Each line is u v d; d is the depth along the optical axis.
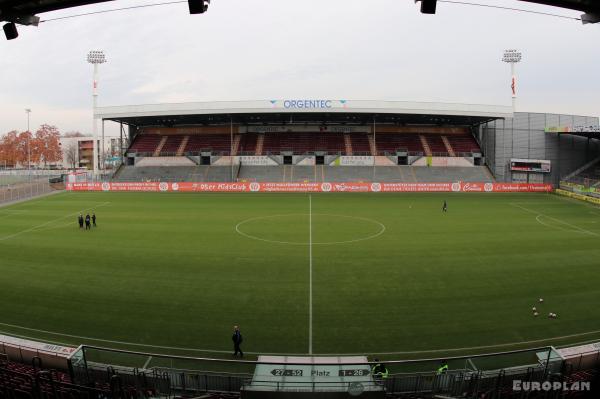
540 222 40.53
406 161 78.25
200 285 22.20
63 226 38.16
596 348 12.45
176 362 13.66
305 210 47.91
